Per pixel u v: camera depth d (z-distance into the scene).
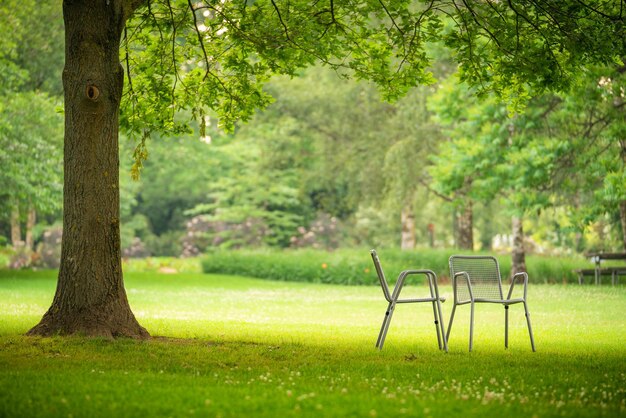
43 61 31.27
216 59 13.68
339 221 51.66
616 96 23.36
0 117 26.09
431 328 14.06
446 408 6.05
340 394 6.57
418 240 54.75
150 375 7.43
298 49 12.66
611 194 23.28
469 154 27.91
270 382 7.17
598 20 11.62
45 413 5.73
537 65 11.97
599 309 18.39
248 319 15.78
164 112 13.53
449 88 29.08
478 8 12.16
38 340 9.62
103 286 10.22
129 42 13.44
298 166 49.03
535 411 6.00
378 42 13.16
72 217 10.25
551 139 25.45
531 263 30.50
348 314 17.66
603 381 7.67
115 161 10.42
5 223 47.91
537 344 11.29
